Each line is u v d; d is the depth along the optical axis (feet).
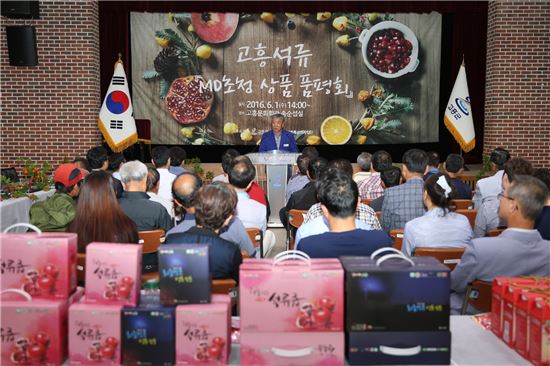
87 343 4.93
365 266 5.00
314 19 31.07
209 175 28.04
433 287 4.90
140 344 4.93
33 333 4.93
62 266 5.06
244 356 4.90
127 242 8.34
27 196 17.19
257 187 13.43
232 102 31.53
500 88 27.84
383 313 4.90
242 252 8.73
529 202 7.20
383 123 31.83
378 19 31.19
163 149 15.70
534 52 27.55
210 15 30.89
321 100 31.58
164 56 31.14
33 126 27.66
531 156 28.04
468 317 6.42
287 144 23.41
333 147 32.24
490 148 28.32
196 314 4.91
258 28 31.09
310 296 4.87
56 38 27.35
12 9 24.64
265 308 4.88
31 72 27.45
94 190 8.25
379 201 12.94
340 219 7.22
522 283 5.72
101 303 5.02
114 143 26.30
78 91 27.58
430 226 8.88
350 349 4.91
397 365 4.93
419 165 11.84
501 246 7.32
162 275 4.99
